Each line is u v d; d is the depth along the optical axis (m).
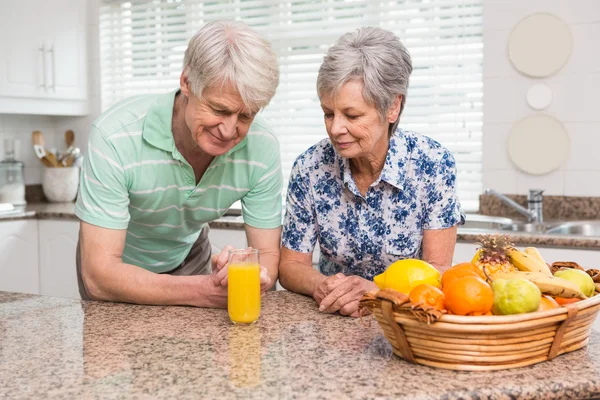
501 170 3.23
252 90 1.28
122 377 1.05
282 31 3.80
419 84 3.45
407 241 1.67
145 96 1.65
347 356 1.13
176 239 1.95
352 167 1.64
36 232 3.63
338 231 1.68
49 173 4.05
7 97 3.65
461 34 3.33
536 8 3.09
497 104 3.21
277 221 1.72
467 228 2.97
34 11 3.76
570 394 0.99
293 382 1.02
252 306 1.33
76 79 4.06
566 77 3.06
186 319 1.38
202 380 1.03
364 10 3.55
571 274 1.18
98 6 4.15
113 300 1.53
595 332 1.28
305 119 3.78
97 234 1.54
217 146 1.39
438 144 1.64
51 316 1.41
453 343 1.04
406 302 1.03
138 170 1.57
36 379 1.04
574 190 3.09
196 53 1.28
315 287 1.52
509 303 1.04
